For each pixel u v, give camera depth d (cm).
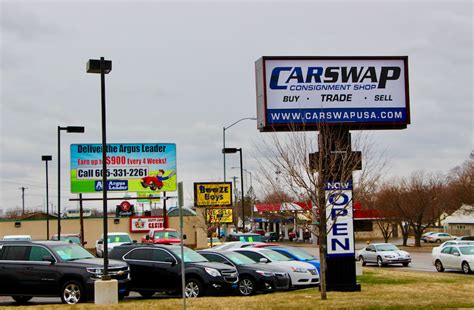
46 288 1836
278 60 2173
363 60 2212
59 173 4272
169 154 5581
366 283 2447
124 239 3991
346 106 2192
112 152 5447
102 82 1908
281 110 2162
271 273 2112
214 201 4844
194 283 1989
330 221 2056
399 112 2220
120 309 1593
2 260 1880
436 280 2594
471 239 6334
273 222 8775
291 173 2456
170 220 6300
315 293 2028
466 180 6500
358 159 2064
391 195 7162
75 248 1972
